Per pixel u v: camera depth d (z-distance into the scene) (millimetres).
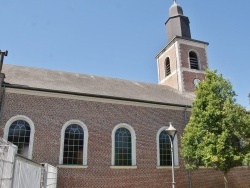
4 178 5258
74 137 14117
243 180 17844
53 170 11695
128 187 14344
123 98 15453
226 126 12805
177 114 17094
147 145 15562
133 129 15492
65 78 17078
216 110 13078
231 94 13727
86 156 13922
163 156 15938
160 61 24625
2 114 12930
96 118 14758
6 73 15141
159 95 18438
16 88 13367
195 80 21766
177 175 15766
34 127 13320
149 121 16078
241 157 12492
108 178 14047
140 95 17188
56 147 13461
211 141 12734
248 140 12875
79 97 14680
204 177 16531
